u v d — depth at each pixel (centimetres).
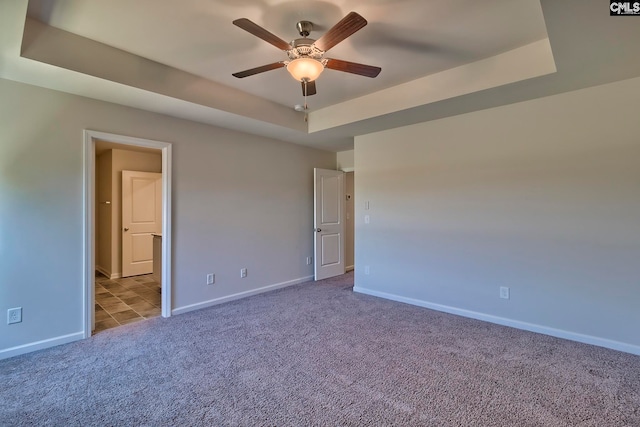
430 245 389
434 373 234
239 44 256
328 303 410
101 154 596
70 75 252
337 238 576
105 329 324
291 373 236
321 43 200
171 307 366
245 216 443
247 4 204
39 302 279
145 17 219
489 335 304
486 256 344
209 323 340
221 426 179
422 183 395
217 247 411
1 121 261
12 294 266
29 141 274
